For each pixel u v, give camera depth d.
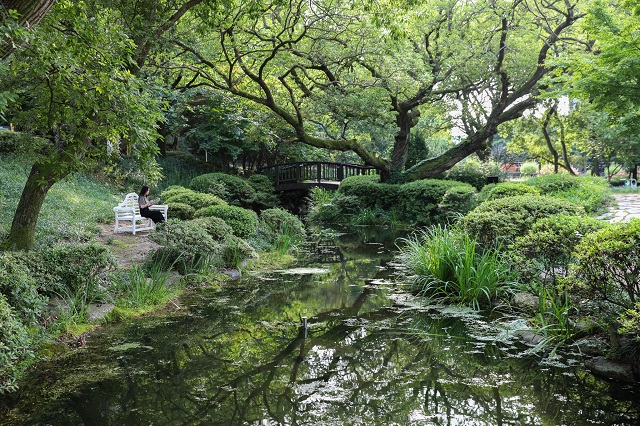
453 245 7.12
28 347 4.39
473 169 19.23
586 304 5.01
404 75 13.35
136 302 6.24
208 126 23.41
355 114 14.05
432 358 4.70
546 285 5.75
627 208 11.17
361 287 7.75
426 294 7.04
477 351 4.86
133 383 4.06
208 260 8.09
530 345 4.95
